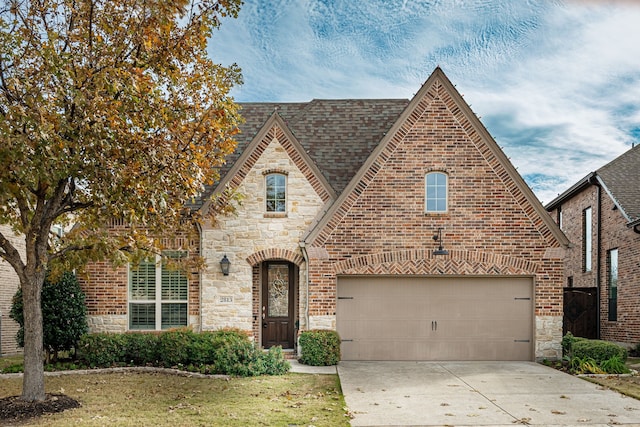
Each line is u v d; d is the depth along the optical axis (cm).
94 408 1047
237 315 1667
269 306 1761
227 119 1183
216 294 1672
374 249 1641
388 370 1488
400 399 1145
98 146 1003
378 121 1969
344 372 1452
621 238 2097
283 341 1755
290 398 1134
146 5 1040
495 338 1655
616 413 1042
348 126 1950
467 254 1645
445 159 1661
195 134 1199
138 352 1516
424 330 1656
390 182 1656
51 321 1498
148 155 1054
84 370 1441
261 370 1399
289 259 1673
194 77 1188
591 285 2397
